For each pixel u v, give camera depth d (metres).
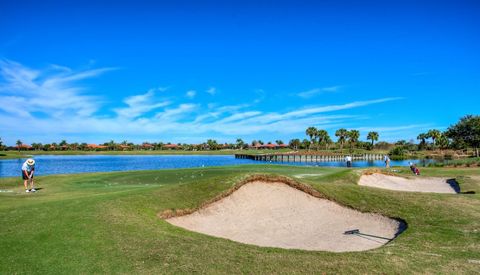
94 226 12.26
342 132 165.62
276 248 12.02
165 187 19.17
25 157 141.75
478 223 15.59
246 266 9.89
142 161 115.56
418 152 148.38
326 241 14.89
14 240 10.84
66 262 9.63
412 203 18.81
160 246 11.11
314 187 20.31
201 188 18.84
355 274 9.66
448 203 18.83
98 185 25.45
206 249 11.15
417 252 11.88
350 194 20.47
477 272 10.18
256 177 20.33
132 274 9.12
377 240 14.89
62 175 32.31
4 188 23.53
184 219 16.02
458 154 126.25
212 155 187.12
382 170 34.81
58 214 13.25
